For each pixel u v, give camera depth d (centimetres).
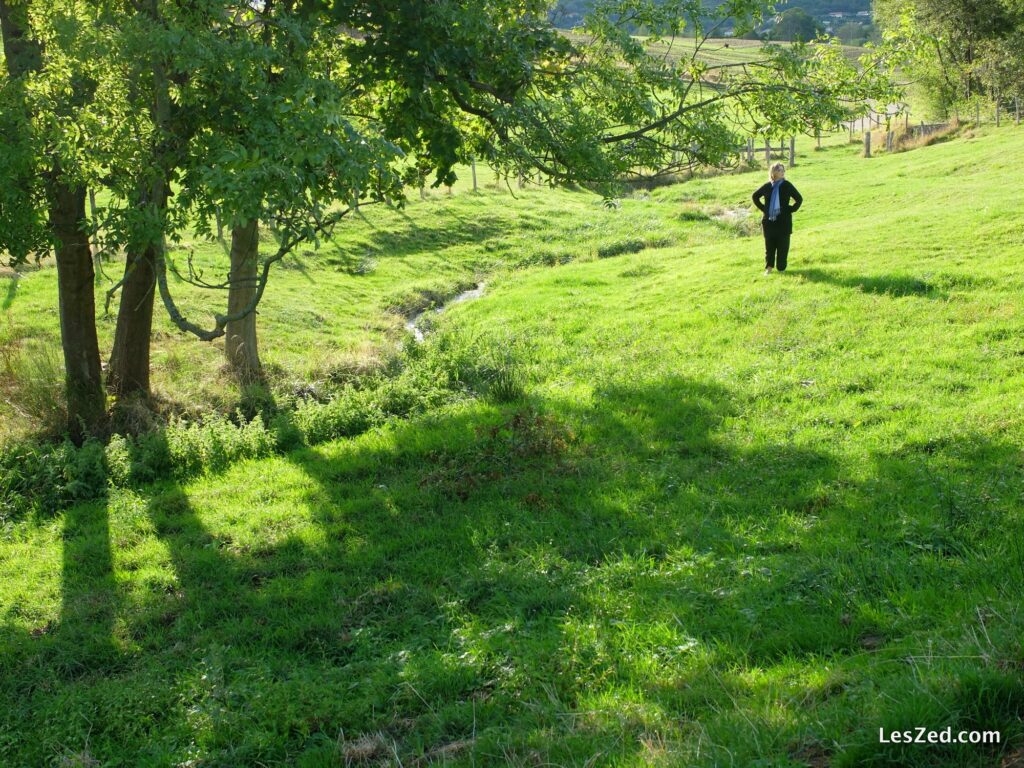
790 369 1278
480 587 779
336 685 645
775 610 624
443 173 1109
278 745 586
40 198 1034
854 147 4409
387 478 1111
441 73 1034
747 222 2973
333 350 1820
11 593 895
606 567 768
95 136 876
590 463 1039
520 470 1051
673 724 490
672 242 2781
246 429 1316
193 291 2073
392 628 735
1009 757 376
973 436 923
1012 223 1855
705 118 1118
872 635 571
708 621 632
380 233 2853
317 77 940
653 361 1439
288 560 903
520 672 608
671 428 1126
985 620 509
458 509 973
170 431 1297
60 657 755
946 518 730
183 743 607
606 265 2375
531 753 484
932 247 1814
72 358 1418
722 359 1390
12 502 1153
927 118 5225
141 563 946
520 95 1059
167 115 899
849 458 938
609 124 1123
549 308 1914
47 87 930
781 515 823
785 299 1620
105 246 890
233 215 769
